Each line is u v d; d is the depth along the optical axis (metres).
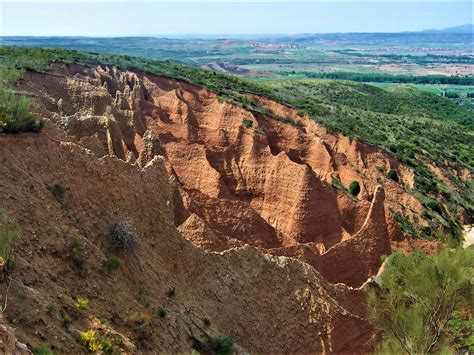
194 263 25.28
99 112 62.31
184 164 53.53
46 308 15.46
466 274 30.80
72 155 21.81
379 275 35.59
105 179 22.72
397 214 59.34
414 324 28.06
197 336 21.47
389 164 75.88
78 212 20.41
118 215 22.30
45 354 13.37
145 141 43.91
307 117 83.62
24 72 61.75
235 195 54.12
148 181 25.66
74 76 72.56
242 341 24.67
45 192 19.41
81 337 15.61
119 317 18.39
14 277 15.55
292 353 26.69
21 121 20.50
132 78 82.62
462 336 31.36
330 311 29.23
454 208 73.31
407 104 165.38
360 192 59.50
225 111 75.06
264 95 93.50
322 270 37.50
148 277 21.52
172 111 78.00
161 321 20.14
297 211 47.50
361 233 40.28
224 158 55.72
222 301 25.08
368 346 30.17
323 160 64.06
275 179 51.22
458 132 134.75
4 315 14.08
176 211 35.88
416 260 32.94
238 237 40.84
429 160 88.56
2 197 17.62
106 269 19.42
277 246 42.47
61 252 18.19
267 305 27.00
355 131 88.12
